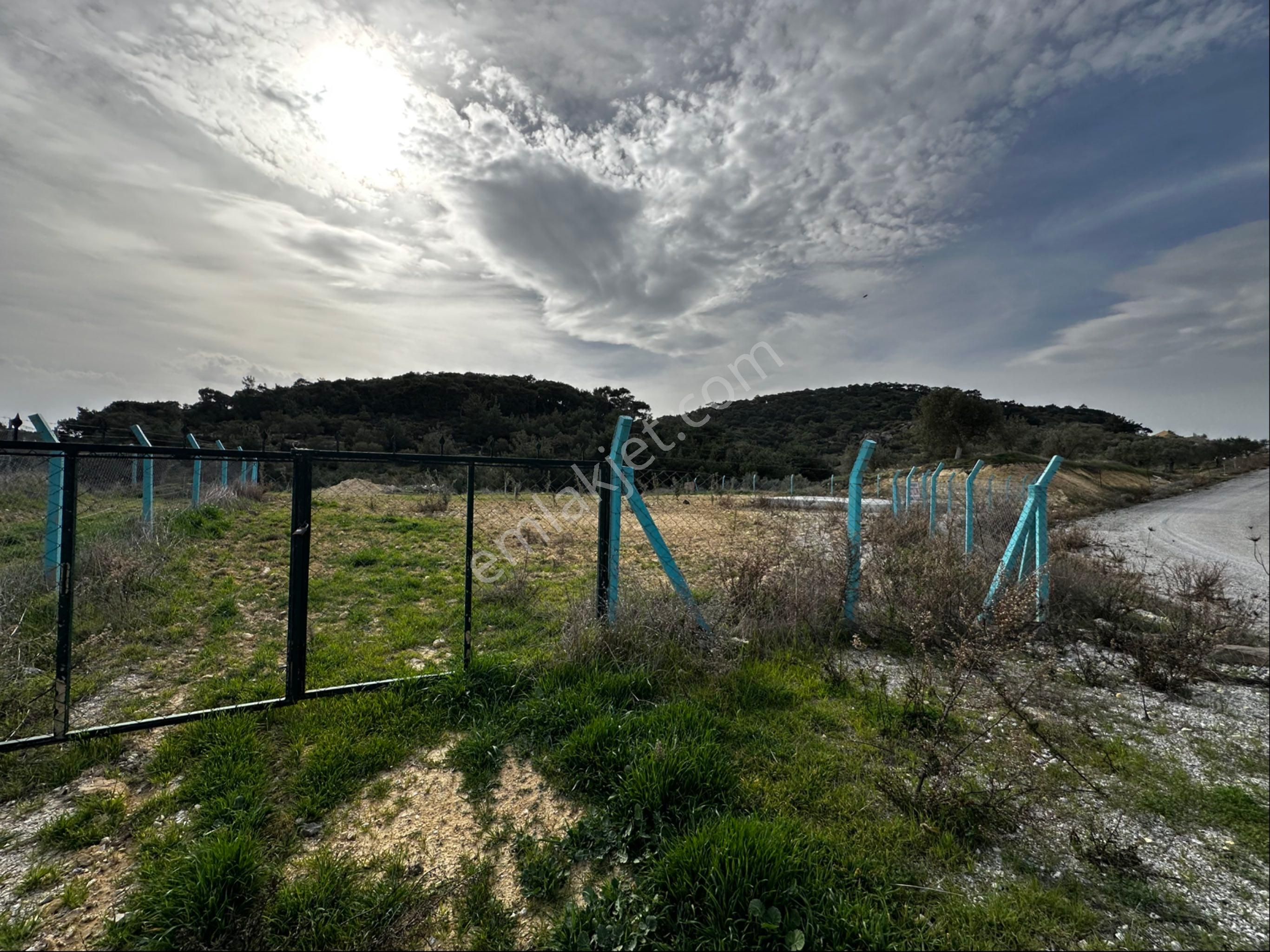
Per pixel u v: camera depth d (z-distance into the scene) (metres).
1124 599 6.05
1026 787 2.69
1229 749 3.41
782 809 2.53
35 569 5.28
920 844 2.38
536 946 1.90
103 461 9.73
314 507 12.38
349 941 1.89
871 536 7.00
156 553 6.51
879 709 3.55
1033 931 1.99
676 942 1.84
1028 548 6.07
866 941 1.85
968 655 3.14
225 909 1.93
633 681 3.65
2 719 3.30
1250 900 2.20
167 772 2.78
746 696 3.63
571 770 2.79
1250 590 8.83
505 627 5.22
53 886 2.12
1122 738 3.51
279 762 2.87
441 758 2.99
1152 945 1.97
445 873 2.21
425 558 7.97
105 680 3.86
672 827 2.36
